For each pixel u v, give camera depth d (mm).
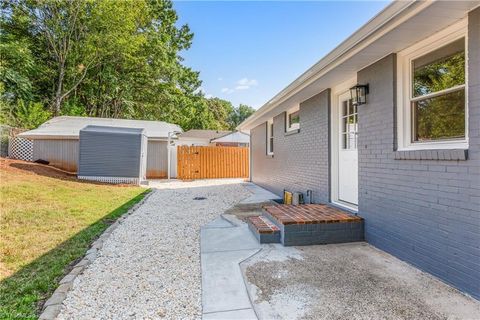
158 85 22141
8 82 16047
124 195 8352
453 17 2725
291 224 4047
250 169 13781
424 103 3332
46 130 13422
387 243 3729
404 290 2695
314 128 6152
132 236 4500
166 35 23250
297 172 7160
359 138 4348
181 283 2887
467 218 2619
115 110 22000
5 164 9930
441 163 2902
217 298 2582
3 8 17688
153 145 14953
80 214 5652
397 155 3510
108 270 3195
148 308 2422
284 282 2885
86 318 2260
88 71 20562
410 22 2822
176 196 8750
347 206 4973
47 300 2500
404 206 3422
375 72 3988
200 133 27547
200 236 4516
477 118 2537
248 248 3932
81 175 10742
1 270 3072
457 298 2545
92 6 18562
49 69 19062
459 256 2695
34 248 3752
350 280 2916
